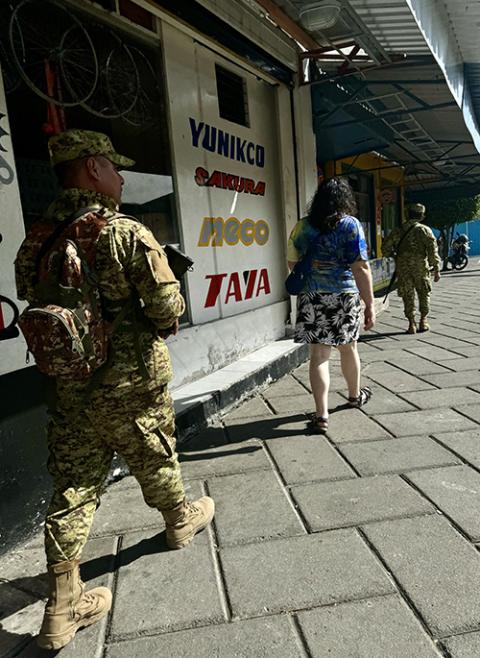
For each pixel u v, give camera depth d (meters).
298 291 3.33
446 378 4.34
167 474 2.03
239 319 4.81
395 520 2.31
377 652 1.60
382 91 6.61
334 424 3.47
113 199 1.83
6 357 2.33
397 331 6.75
